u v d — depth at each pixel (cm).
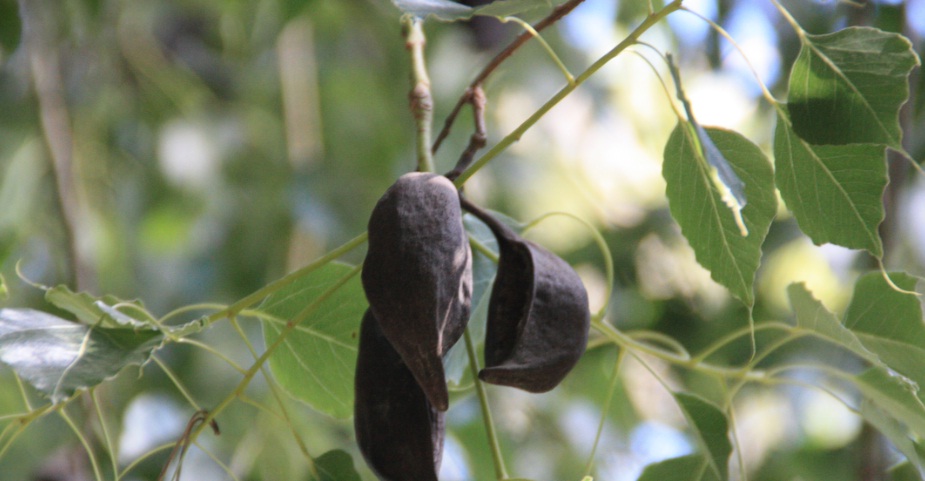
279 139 229
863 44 135
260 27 224
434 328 131
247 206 224
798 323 139
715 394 196
